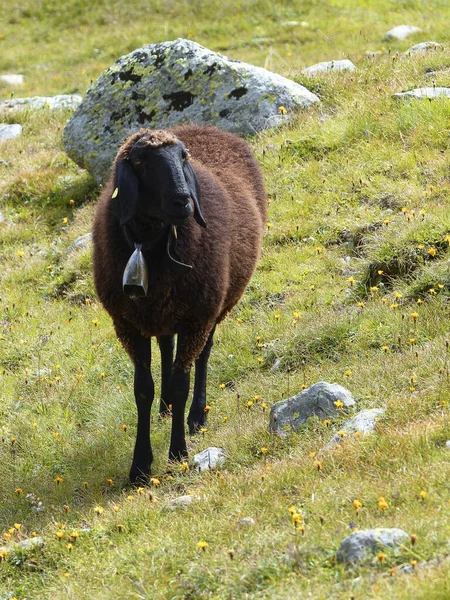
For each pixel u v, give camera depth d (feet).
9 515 28.30
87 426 34.14
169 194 25.59
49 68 102.42
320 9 107.34
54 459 31.83
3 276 48.88
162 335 29.86
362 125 50.37
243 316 38.75
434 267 35.35
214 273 28.81
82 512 26.76
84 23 113.80
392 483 21.97
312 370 32.30
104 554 23.00
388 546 18.72
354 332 33.81
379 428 24.97
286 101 54.70
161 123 54.44
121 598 20.18
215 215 29.53
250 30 103.96
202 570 20.12
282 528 21.21
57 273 48.03
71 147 56.13
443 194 41.24
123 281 26.84
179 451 29.35
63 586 21.84
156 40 104.37
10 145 66.80
